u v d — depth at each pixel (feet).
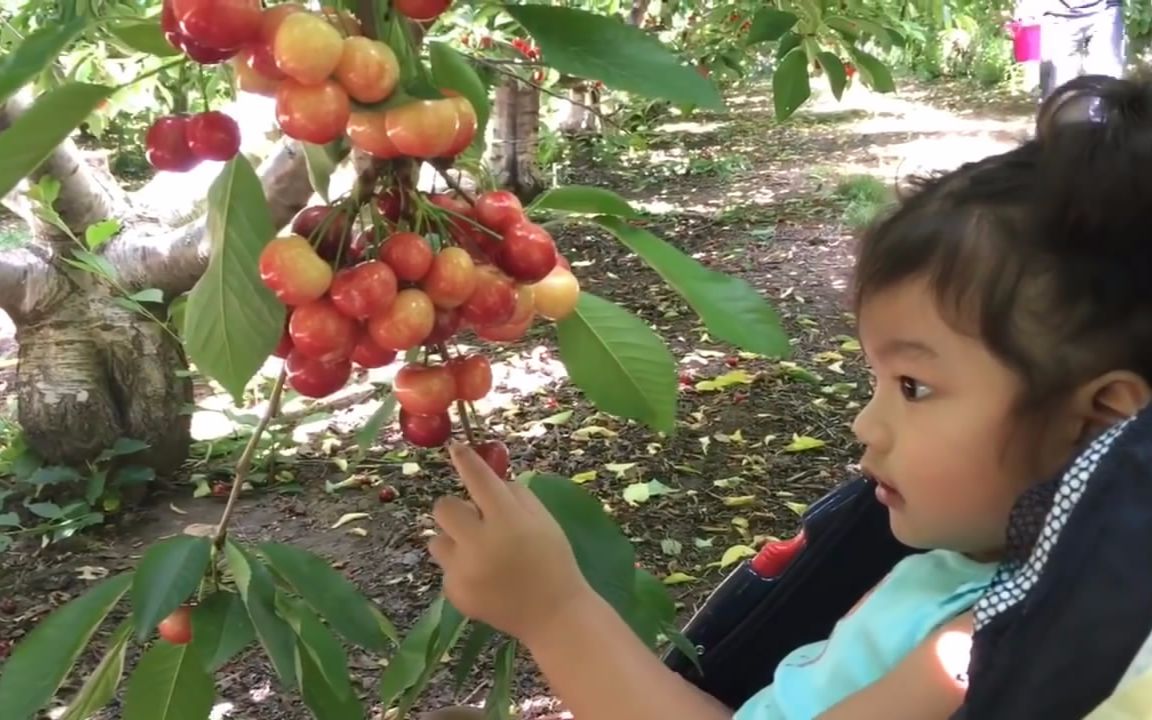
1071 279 2.91
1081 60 17.74
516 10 3.36
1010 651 2.58
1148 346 2.93
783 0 8.70
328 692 4.35
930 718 3.13
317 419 14.92
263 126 9.07
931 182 3.34
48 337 13.23
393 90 2.95
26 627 11.29
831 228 26.18
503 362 17.74
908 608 3.56
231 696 10.03
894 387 3.26
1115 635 2.44
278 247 3.12
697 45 14.80
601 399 4.13
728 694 4.74
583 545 3.88
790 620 4.57
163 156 3.34
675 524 12.89
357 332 3.25
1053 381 2.97
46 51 3.15
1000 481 3.11
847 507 4.41
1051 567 2.58
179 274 13.05
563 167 32.63
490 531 3.51
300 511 13.55
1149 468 2.57
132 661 10.37
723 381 16.72
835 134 39.65
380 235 3.29
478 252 3.40
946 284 3.02
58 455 13.35
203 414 16.25
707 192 30.89
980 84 50.85
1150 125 2.93
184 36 2.94
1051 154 2.99
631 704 3.45
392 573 12.05
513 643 4.23
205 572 4.03
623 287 21.85
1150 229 2.89
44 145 3.25
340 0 3.11
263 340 3.43
